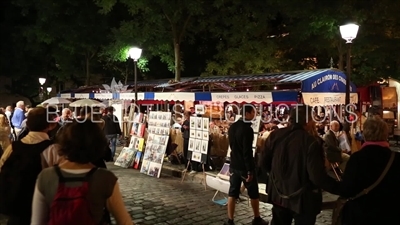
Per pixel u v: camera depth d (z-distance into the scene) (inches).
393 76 613.9
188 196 323.9
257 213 235.8
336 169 339.0
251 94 423.5
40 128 136.0
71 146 91.9
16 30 1166.3
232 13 673.6
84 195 86.7
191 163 410.3
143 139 466.9
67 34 837.2
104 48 779.4
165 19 676.7
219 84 575.5
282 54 723.4
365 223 124.2
